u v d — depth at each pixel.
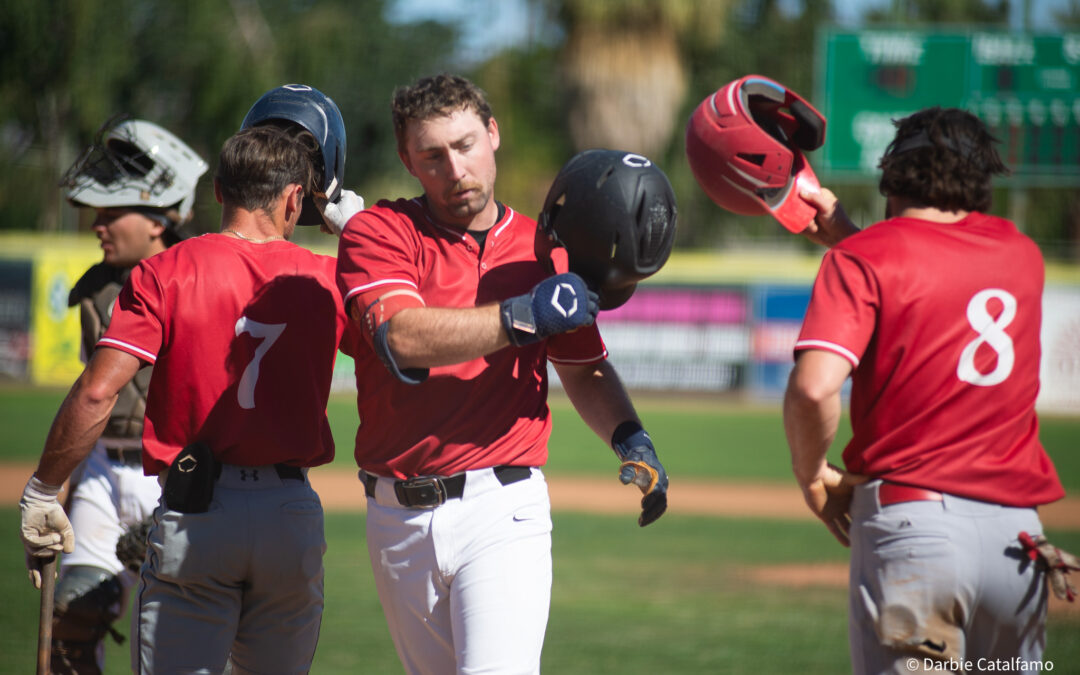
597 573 29.73
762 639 22.28
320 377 11.75
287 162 11.84
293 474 11.49
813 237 12.73
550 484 49.25
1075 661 20.56
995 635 10.00
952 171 10.38
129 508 14.82
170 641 10.94
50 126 101.69
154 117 103.94
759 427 70.94
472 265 11.48
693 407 81.50
